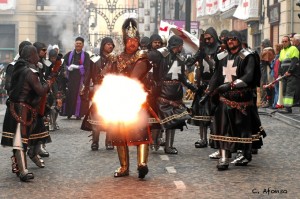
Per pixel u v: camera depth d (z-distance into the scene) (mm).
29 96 16000
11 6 94312
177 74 20547
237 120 17391
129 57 16234
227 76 17578
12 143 15969
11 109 15922
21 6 95312
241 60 17344
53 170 17656
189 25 50531
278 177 16312
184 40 23172
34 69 16062
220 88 17484
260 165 18156
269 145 22234
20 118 15859
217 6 70000
